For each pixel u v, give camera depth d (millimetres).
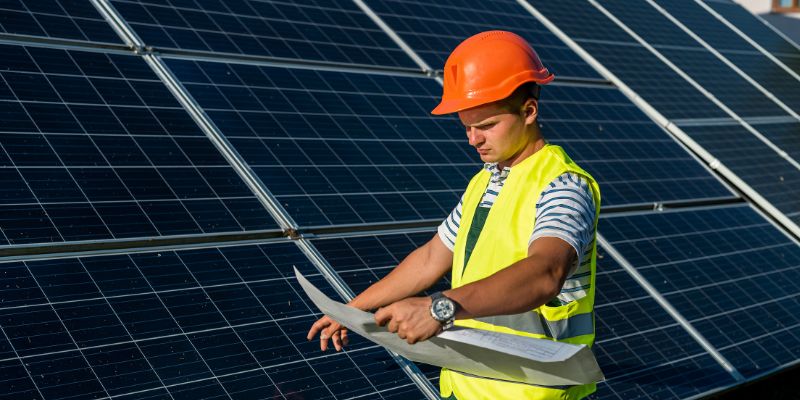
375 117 7094
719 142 9453
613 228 7156
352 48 7965
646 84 9992
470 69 3209
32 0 6594
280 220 5598
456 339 2820
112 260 4785
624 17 11609
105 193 5176
